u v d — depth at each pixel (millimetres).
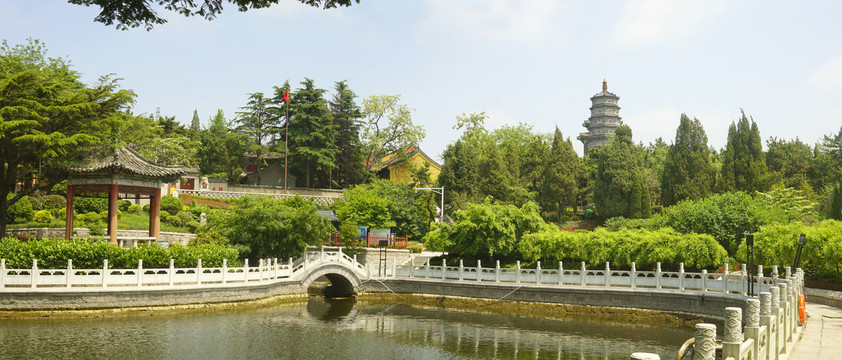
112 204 39688
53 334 29109
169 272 36156
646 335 34969
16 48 50344
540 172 84312
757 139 78312
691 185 76000
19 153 41531
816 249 38219
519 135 102812
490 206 54469
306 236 48156
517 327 37375
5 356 25078
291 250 47906
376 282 50000
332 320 38000
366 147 92062
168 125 89562
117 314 33938
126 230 48750
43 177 44438
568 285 43812
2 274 31312
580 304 42812
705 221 52812
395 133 92688
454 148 81688
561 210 81062
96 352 26453
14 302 31516
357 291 49375
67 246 34062
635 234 47469
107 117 43562
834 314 27703
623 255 46531
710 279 38438
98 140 40875
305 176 89562
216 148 85812
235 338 30828
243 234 46375
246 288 40625
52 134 38688
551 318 41469
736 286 36281
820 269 41938
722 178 78188
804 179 85000
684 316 38781
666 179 78500
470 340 32969
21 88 39812
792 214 59656
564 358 28781
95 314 33250
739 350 9055
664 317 39531
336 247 57594
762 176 75562
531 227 54344
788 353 15281
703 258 43406
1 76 42000
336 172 91438
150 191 42625
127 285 34344
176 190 66438
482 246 54281
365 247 60500
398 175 92000
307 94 85062
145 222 53688
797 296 21766
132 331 30797
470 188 78562
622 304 41438
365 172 90438
